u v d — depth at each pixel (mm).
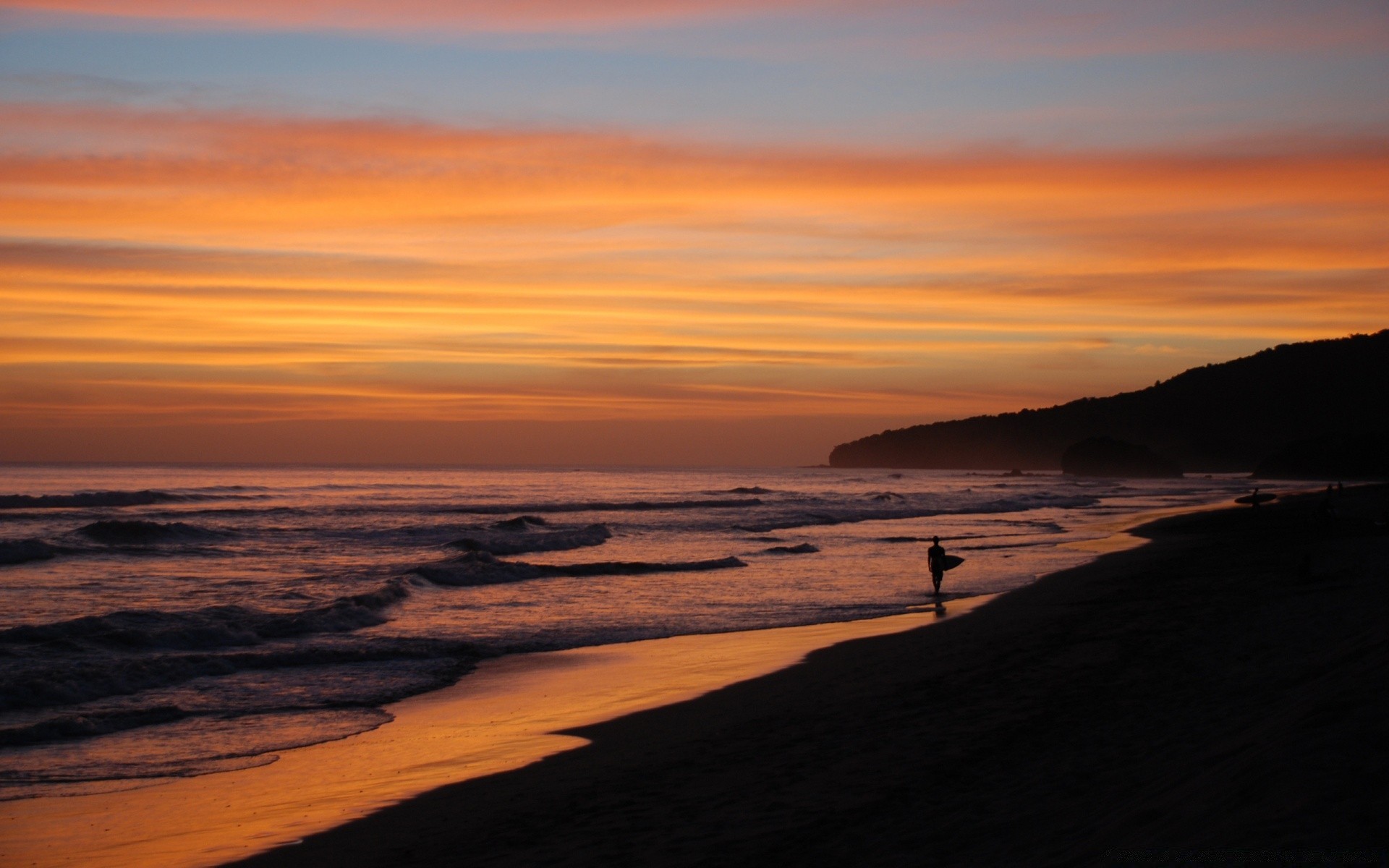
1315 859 3730
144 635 14492
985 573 24781
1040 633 14203
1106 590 19391
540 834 6582
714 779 7707
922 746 8094
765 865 5566
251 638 15398
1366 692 5926
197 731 9984
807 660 13484
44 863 6406
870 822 6199
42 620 17562
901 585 22750
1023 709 9188
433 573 23656
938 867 5176
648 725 9992
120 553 32156
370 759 8906
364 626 17109
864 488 112062
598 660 13953
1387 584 15930
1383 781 4367
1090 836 5059
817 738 8844
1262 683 8805
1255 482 136125
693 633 16250
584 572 25578
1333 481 134250
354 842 6637
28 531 38812
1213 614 14391
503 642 15352
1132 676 10188
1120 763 6789
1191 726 7535
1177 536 35531
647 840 6258
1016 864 4945
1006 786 6648
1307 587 16812
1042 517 54875
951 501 76000
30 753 9117
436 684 12305
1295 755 4945
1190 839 4367
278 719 10492
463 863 6102
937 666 12211
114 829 7059
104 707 10969
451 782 8102
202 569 27328
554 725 10141
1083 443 194750
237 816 7316
